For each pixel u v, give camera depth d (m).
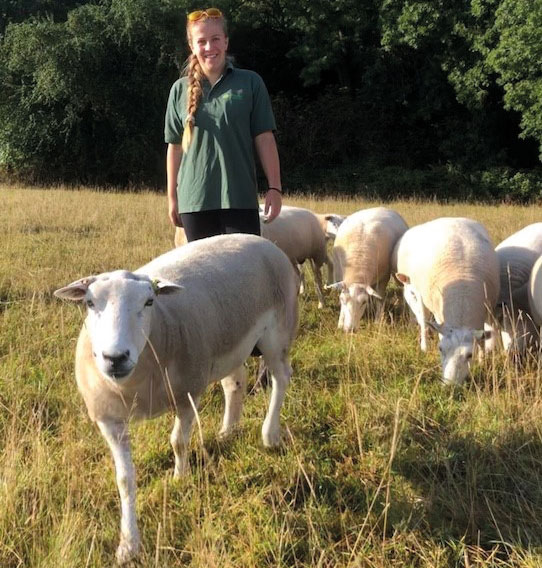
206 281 3.18
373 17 25.77
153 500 3.02
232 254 3.43
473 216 13.90
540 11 19.58
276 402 3.63
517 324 5.07
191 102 3.66
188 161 3.83
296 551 2.73
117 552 2.65
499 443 3.47
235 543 2.76
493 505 2.96
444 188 24.50
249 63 30.03
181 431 3.09
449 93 25.55
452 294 5.00
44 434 3.49
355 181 25.98
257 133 3.83
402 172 25.52
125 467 2.76
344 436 3.66
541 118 20.67
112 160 26.70
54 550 2.54
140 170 26.31
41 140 25.23
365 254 6.41
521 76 21.45
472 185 24.23
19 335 4.89
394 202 19.16
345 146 27.69
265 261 3.59
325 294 7.48
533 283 4.99
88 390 2.77
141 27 24.83
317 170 27.34
